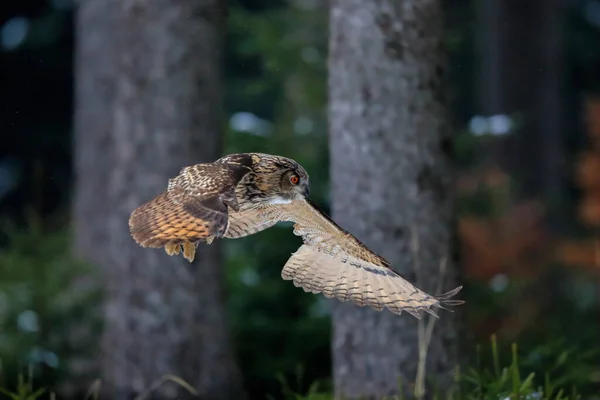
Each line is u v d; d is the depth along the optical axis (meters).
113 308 14.51
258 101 32.44
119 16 14.91
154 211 4.99
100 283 15.41
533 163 30.47
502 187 18.86
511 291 16.72
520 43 31.11
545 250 19.17
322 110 18.33
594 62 43.25
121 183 14.81
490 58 31.98
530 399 9.33
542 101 30.91
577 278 21.73
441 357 10.68
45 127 37.34
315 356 15.05
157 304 14.16
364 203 10.72
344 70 10.82
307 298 15.68
